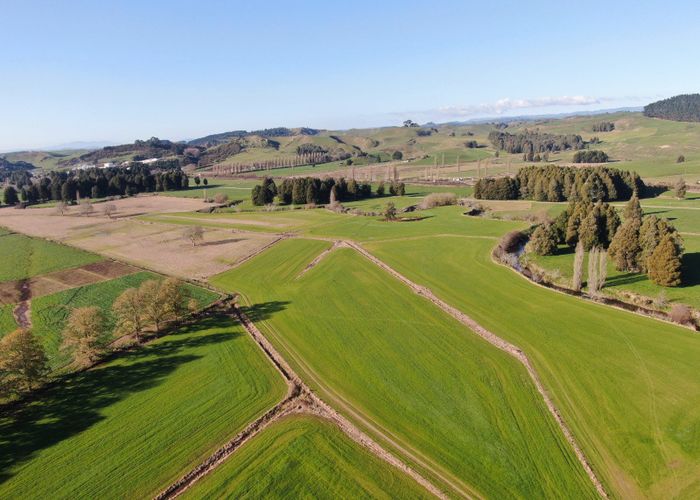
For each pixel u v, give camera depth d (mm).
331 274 85688
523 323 61031
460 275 81250
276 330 62594
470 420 41750
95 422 42844
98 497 34000
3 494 34406
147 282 63844
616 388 45562
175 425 42156
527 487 34031
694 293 66250
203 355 55438
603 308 64062
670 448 37188
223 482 35031
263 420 42688
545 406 43594
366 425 41438
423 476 35094
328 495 33469
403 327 61875
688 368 48062
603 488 33719
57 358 55812
